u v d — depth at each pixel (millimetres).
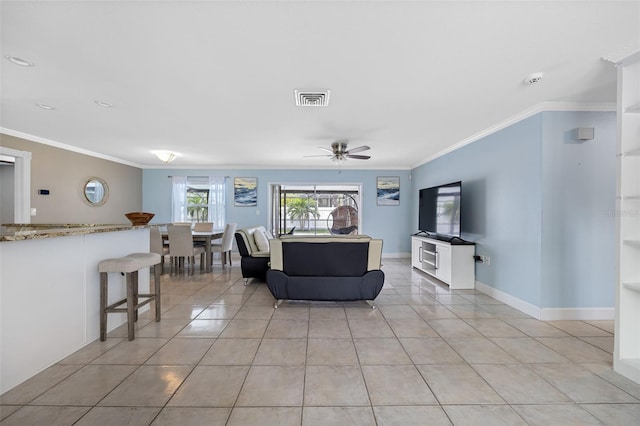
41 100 2986
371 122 3701
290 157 6176
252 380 1999
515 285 3521
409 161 6672
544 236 3127
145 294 3189
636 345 2100
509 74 2400
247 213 7418
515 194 3506
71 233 2250
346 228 7832
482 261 4180
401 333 2787
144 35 1871
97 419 1615
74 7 1607
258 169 7426
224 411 1690
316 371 2117
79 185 5391
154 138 4570
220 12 1653
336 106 3139
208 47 2008
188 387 1914
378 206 7488
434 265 4879
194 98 2916
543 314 3131
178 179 7348
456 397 1826
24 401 1761
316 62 2207
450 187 4676
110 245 2846
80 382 1962
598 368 2168
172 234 5328
